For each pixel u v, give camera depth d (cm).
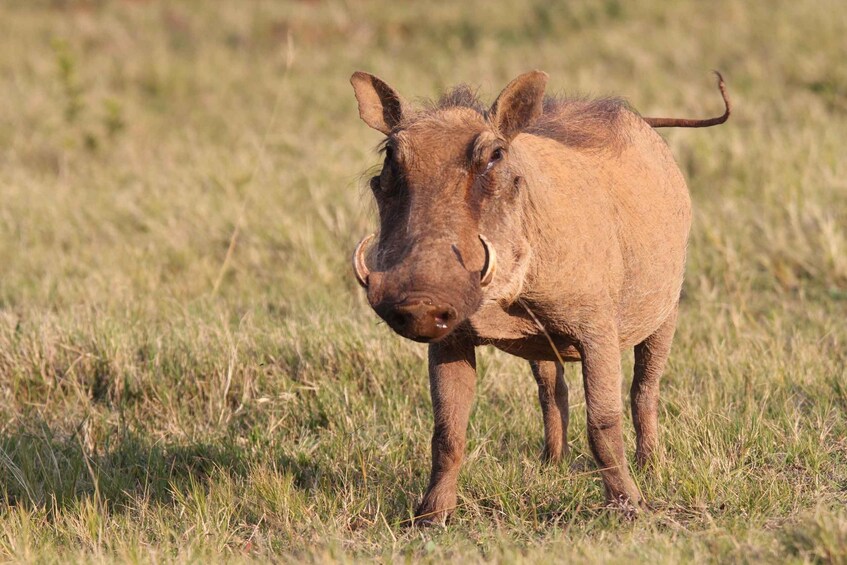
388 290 1266
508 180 1419
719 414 1930
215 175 3722
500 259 1393
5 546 1562
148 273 2895
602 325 1577
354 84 1562
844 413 1977
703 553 1387
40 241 3253
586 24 5819
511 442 1961
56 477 1827
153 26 6550
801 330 2408
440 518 1612
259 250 3050
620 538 1492
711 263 2831
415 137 1388
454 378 1630
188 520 1664
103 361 2292
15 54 5872
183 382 2234
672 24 5531
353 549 1547
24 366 2278
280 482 1745
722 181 3450
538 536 1556
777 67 4747
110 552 1532
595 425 1585
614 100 1895
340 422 2061
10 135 4547
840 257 2750
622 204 1680
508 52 5588
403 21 6425
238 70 5659
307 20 6538
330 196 3366
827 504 1559
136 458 1962
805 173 3278
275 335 2322
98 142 4353
